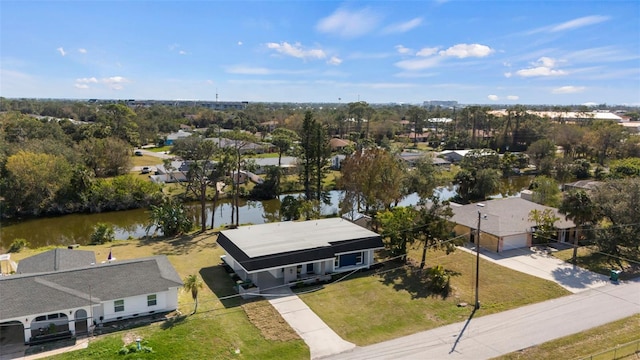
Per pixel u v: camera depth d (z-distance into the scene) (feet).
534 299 105.70
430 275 114.93
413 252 139.85
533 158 330.75
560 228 144.87
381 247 127.13
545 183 196.24
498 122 440.45
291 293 108.27
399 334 89.56
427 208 143.13
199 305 100.12
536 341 86.53
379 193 165.68
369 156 169.48
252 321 93.04
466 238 149.48
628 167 229.66
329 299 105.50
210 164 196.03
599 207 131.44
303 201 181.68
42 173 197.26
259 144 368.68
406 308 101.04
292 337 86.99
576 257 133.59
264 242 120.57
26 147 229.66
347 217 181.37
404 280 117.29
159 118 540.93
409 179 200.34
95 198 206.59
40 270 100.78
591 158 347.15
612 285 113.91
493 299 105.50
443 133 540.52
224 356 79.77
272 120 613.52
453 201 228.43
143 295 92.58
